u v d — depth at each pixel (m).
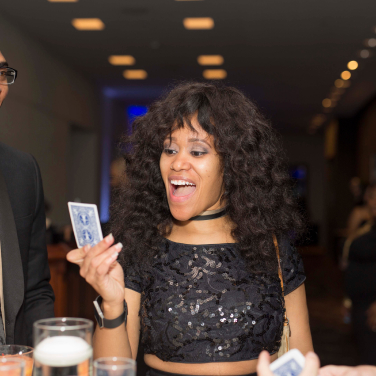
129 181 1.65
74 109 9.35
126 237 1.56
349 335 5.20
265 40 7.23
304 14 6.19
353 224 5.16
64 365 0.87
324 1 5.78
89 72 9.51
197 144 1.43
